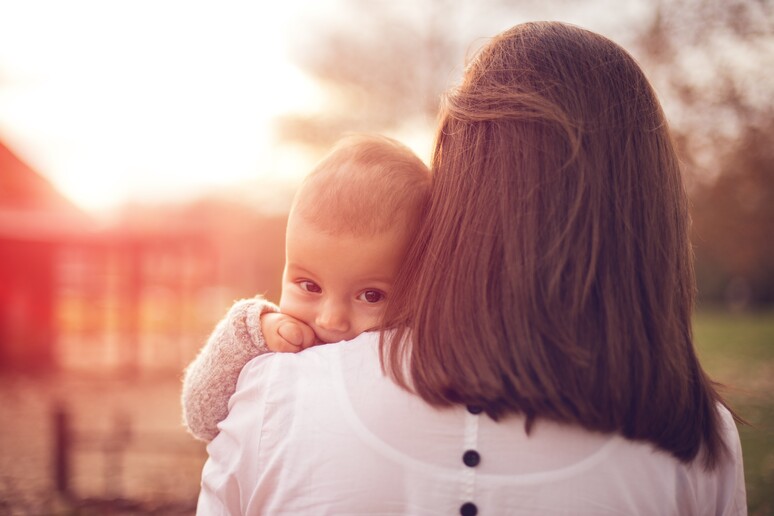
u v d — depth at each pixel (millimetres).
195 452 7098
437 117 1502
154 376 14555
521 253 1250
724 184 13461
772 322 29406
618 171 1314
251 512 1319
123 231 15172
